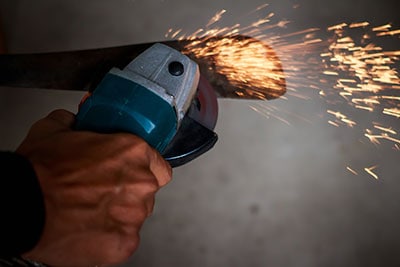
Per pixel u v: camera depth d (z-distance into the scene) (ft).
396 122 11.80
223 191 11.62
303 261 11.23
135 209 2.72
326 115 11.98
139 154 2.83
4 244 2.38
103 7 12.77
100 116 3.30
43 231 2.45
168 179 3.17
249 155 11.83
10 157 2.49
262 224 11.46
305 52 11.96
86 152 2.67
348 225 11.46
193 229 11.35
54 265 2.63
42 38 12.37
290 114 11.99
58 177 2.53
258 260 11.22
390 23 12.78
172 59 3.61
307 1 12.98
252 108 12.10
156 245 11.21
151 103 3.36
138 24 12.67
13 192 2.38
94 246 2.60
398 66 11.86
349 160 11.85
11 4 12.53
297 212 11.53
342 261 11.25
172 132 3.57
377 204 11.59
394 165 11.82
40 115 11.71
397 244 11.34
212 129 4.24
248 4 12.96
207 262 11.17
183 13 12.80
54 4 12.70
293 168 11.78
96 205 2.58
